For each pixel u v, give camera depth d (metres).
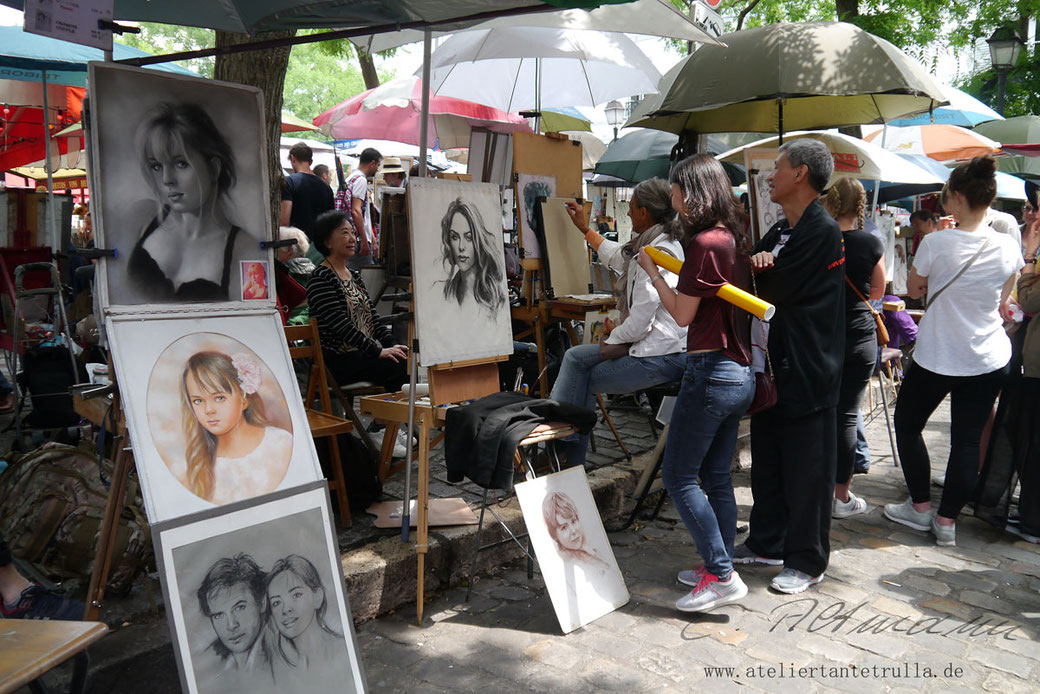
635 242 4.68
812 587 4.08
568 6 2.84
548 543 3.68
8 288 5.59
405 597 3.80
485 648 3.44
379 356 4.78
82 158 10.14
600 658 3.37
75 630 2.17
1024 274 4.63
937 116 10.52
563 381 4.70
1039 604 3.94
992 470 4.91
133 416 2.57
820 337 3.76
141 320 2.71
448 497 4.64
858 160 6.16
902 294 9.95
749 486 5.66
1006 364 4.59
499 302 4.18
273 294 3.08
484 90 7.25
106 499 3.43
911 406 4.85
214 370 2.80
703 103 4.93
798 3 13.90
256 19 3.11
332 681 2.76
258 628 2.61
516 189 5.33
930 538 4.80
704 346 3.58
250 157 3.03
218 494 2.68
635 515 4.86
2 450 5.06
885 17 11.07
